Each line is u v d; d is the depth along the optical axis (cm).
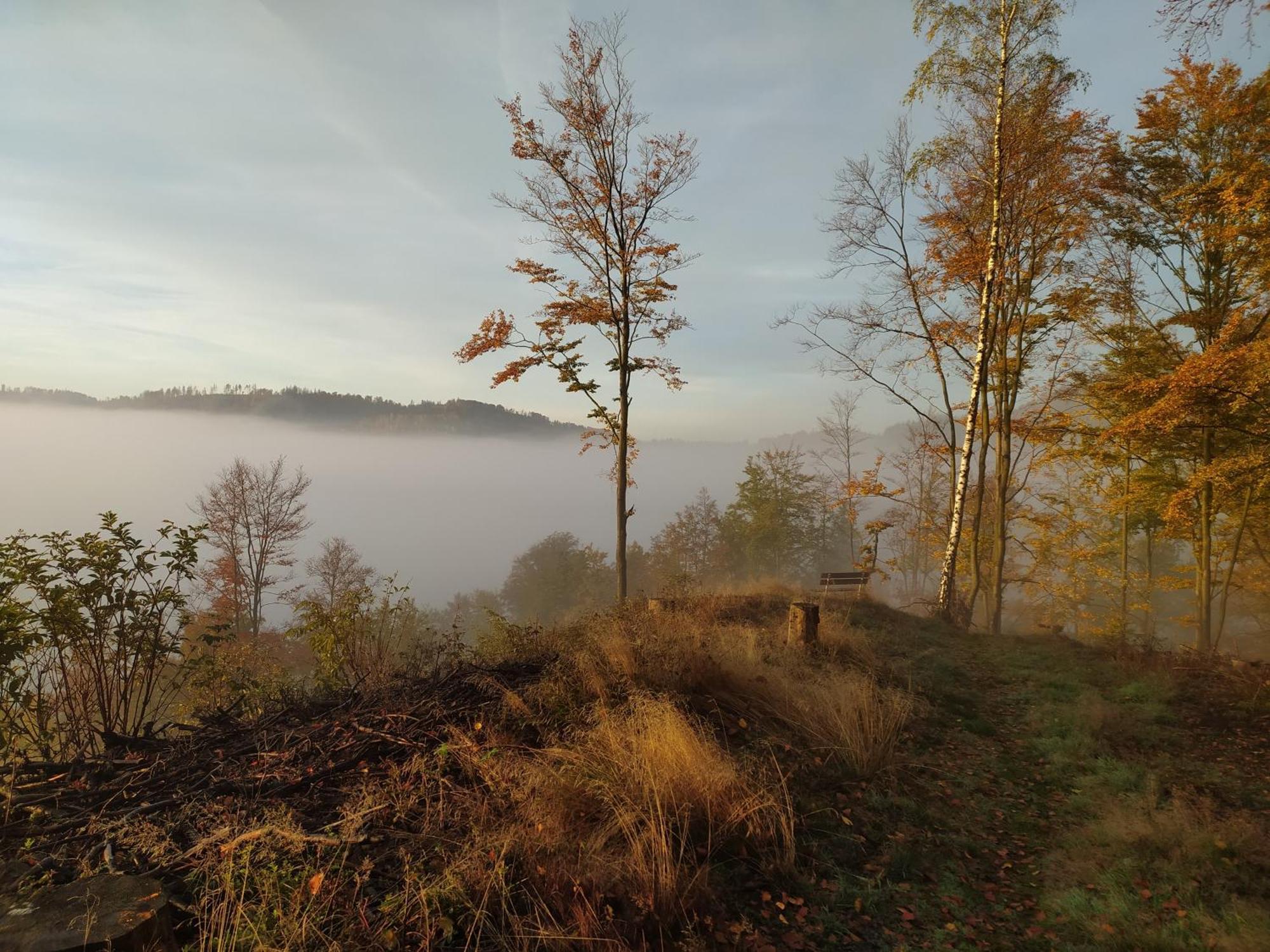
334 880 263
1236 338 1171
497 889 277
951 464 1544
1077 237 1348
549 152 1225
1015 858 391
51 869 263
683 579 1145
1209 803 435
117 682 471
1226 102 1229
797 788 438
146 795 339
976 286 1422
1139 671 805
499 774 361
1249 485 1249
